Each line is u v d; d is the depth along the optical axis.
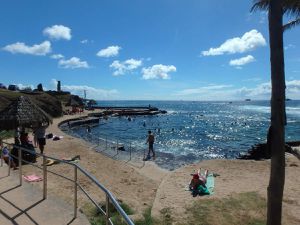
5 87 74.88
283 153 7.82
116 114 86.38
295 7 9.34
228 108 179.12
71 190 12.17
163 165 22.67
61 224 6.67
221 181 14.16
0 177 10.54
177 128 56.47
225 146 36.00
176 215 10.38
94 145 28.52
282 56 7.69
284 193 12.38
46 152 21.44
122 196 12.82
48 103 57.69
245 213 10.48
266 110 148.50
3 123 15.37
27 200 8.12
